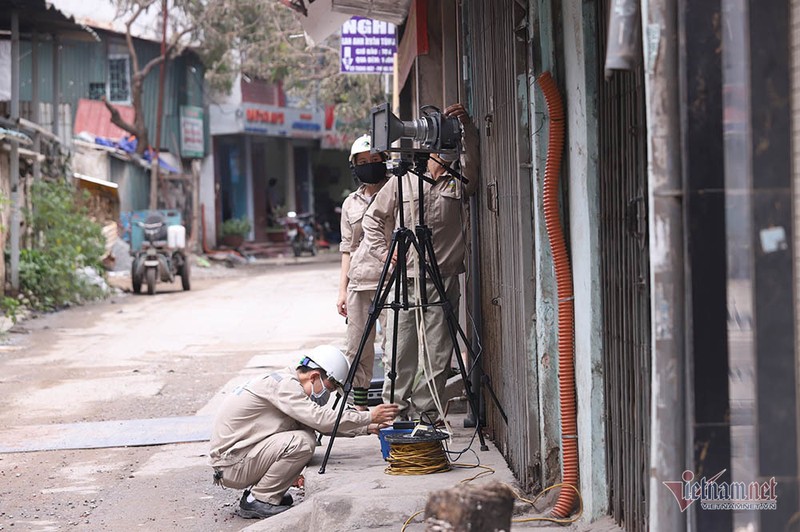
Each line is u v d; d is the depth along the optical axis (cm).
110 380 1069
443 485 517
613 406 417
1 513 600
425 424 578
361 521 484
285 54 2686
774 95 264
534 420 495
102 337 1447
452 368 767
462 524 270
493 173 593
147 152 3166
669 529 278
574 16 432
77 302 1919
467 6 711
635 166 374
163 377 1082
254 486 583
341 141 3791
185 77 3384
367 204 734
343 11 995
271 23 2773
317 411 572
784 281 265
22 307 1717
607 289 419
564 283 458
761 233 265
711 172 275
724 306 275
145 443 775
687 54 273
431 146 572
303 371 590
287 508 579
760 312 265
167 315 1730
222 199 3741
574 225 448
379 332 1084
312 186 4125
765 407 267
